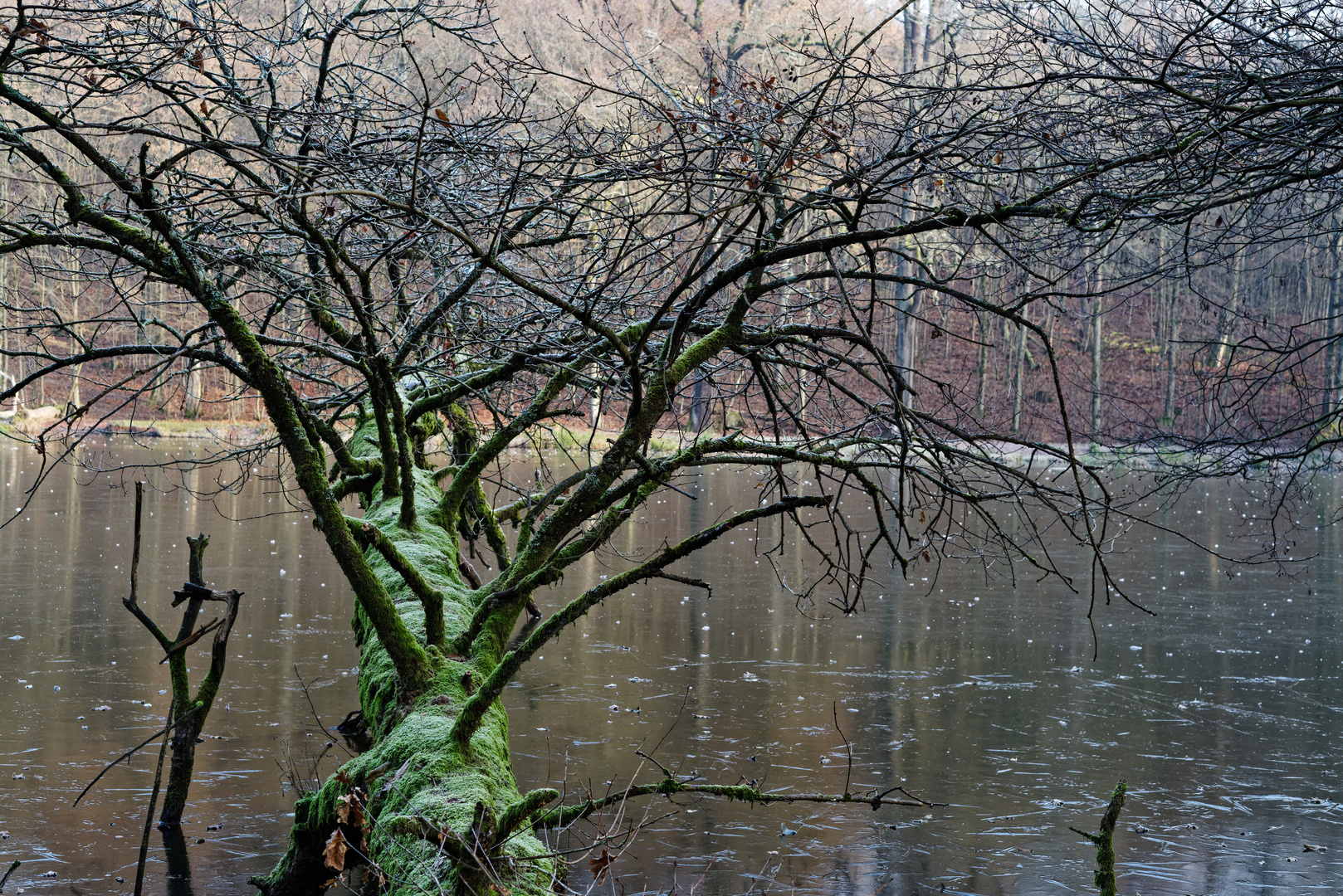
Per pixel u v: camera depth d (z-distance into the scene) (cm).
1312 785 729
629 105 685
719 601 1355
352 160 546
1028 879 582
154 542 1655
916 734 827
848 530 529
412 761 465
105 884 551
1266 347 764
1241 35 566
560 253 764
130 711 831
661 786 419
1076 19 568
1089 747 802
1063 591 1460
